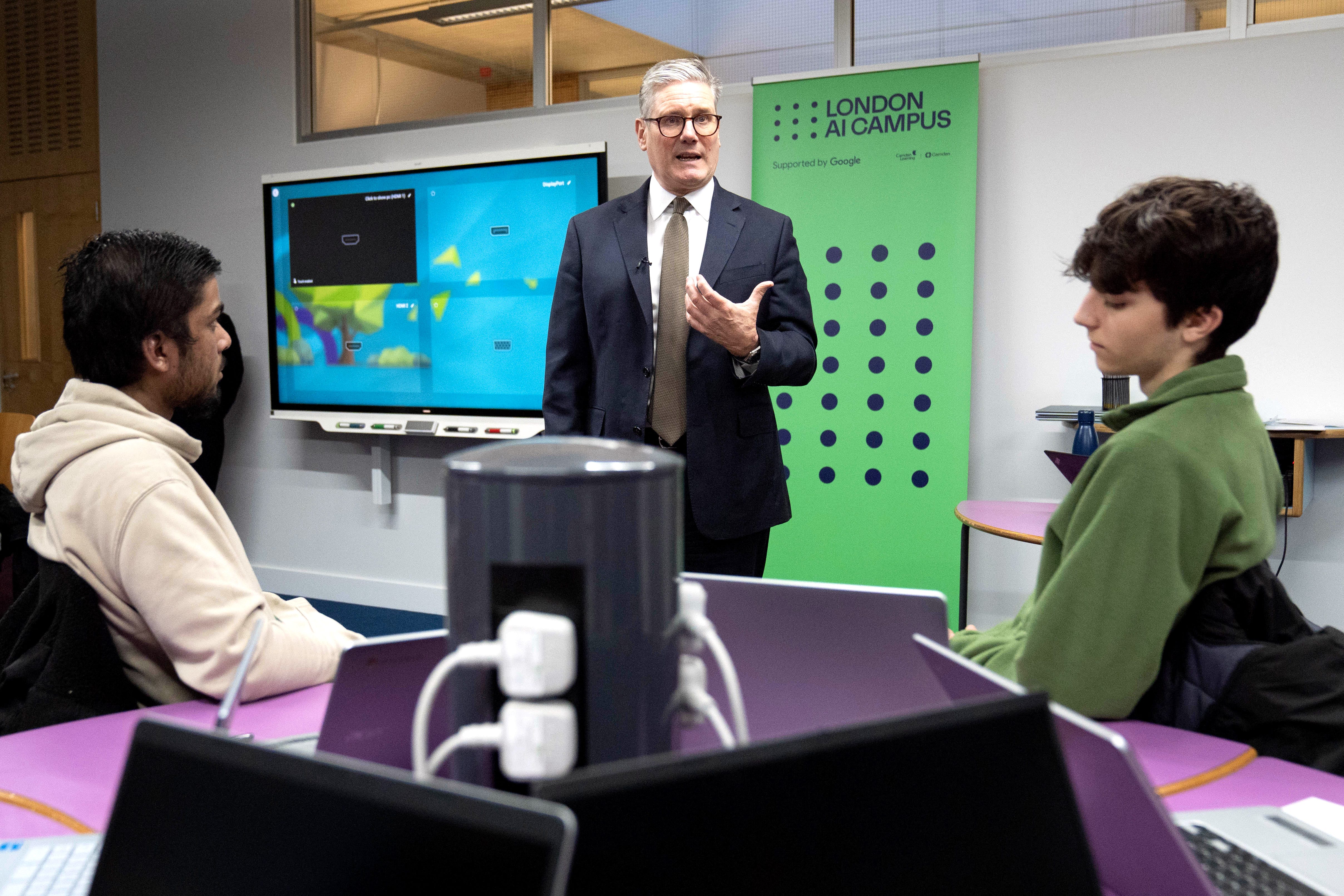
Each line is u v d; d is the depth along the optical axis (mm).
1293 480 3035
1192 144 3367
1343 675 1000
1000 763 544
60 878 765
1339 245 3201
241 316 5195
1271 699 1011
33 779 988
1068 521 1097
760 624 857
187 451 1364
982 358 3699
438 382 4527
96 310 1295
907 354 3658
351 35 4859
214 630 1175
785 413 3822
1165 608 1005
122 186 5512
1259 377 3332
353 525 4977
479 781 562
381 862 469
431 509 4770
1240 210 1027
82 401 1309
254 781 516
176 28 5258
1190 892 611
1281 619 1089
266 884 504
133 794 561
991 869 534
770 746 494
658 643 554
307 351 4820
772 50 3957
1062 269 3553
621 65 4266
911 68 3584
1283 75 3236
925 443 3656
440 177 4414
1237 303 1046
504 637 528
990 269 3664
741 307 1967
